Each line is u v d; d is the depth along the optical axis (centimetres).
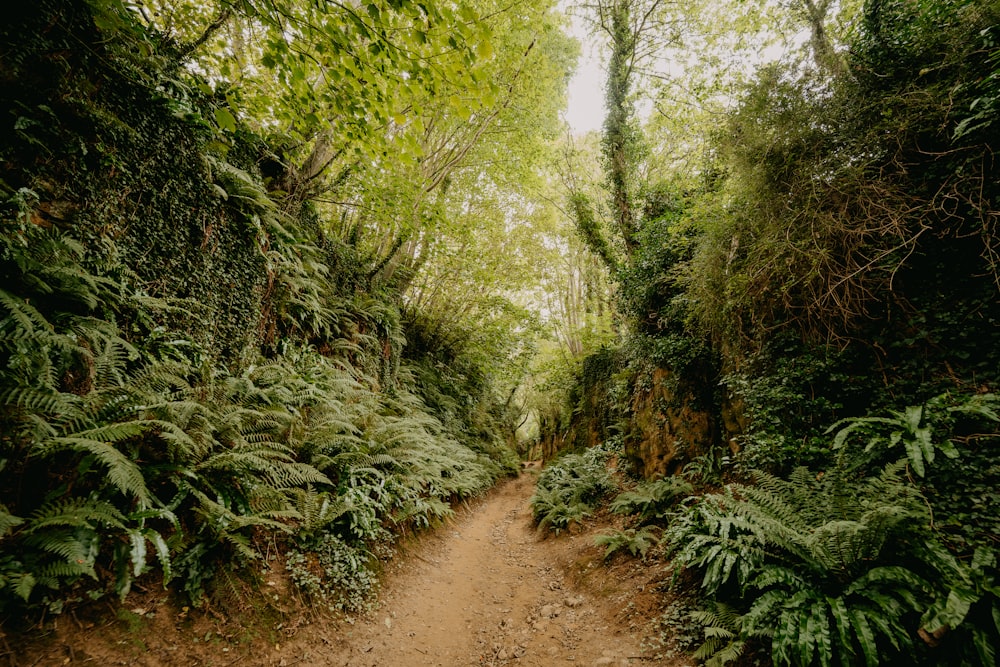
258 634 321
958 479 321
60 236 374
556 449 1833
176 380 406
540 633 414
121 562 275
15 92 373
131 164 469
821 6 727
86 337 374
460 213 1252
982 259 388
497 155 1130
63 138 404
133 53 467
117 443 320
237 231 609
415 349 1338
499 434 1750
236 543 333
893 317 430
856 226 436
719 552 342
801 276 468
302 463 485
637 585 446
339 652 349
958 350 383
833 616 267
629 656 338
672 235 770
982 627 233
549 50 1060
